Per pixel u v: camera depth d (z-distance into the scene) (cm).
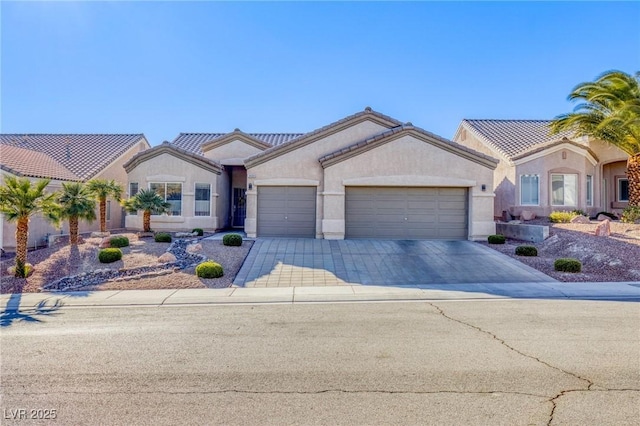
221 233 2294
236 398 514
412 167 1952
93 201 1767
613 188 2672
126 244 1675
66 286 1208
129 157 2936
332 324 845
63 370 603
